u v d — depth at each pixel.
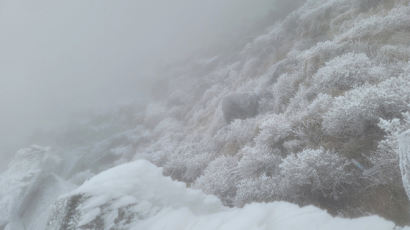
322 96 4.66
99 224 2.23
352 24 8.05
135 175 2.80
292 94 6.46
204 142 8.30
